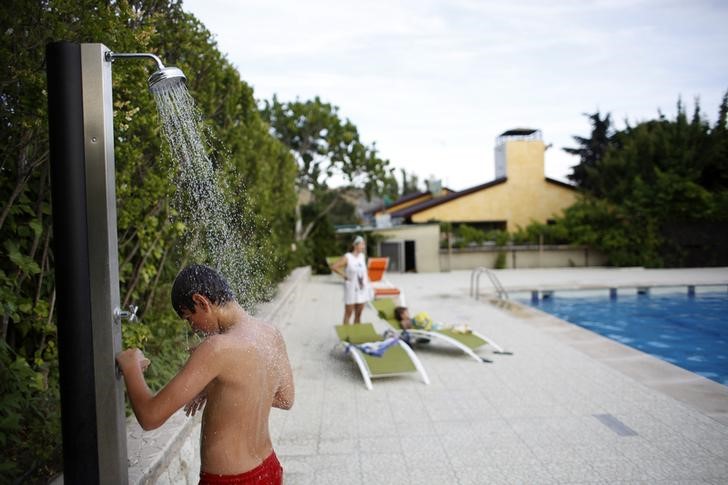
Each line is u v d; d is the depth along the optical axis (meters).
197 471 3.52
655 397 5.06
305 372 6.18
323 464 3.73
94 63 1.76
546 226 22.08
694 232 19.81
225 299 1.85
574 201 24.67
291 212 15.84
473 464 3.68
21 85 2.75
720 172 20.09
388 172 21.16
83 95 1.76
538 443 4.02
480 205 24.47
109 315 1.78
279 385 2.01
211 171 2.87
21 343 3.55
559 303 13.27
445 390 5.42
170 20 4.91
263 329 1.91
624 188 21.59
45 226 3.51
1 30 2.66
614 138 24.75
